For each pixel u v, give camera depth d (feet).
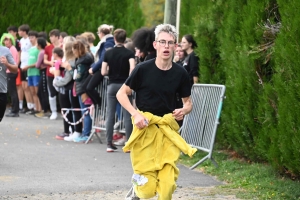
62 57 83.46
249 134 58.90
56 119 102.89
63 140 79.30
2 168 57.98
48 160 63.10
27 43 107.45
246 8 58.39
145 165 38.24
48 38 119.65
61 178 54.24
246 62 56.95
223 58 62.54
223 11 65.67
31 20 118.73
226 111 62.64
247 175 54.95
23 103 114.93
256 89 56.90
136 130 38.83
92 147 73.61
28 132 85.46
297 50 47.21
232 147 65.77
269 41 55.52
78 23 121.19
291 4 48.57
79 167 59.72
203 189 50.98
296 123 48.21
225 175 56.08
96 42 122.11
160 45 38.73
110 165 61.36
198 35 68.03
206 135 61.36
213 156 64.95
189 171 58.80
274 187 50.65
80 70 76.23
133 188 39.42
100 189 50.49
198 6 70.64
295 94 47.88
